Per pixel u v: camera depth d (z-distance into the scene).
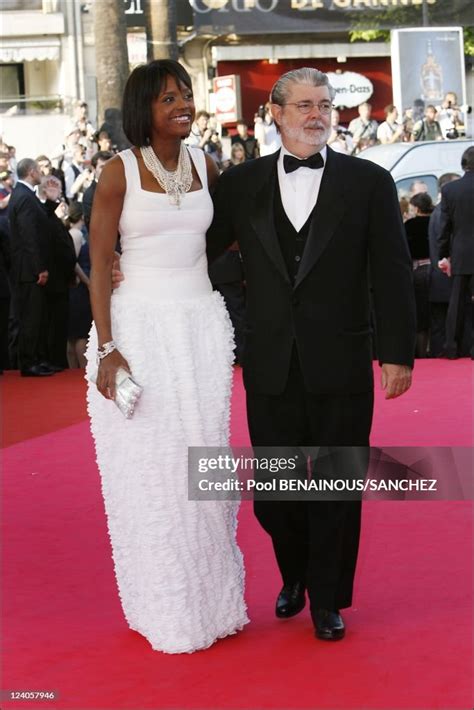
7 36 27.34
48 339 13.76
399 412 10.29
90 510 7.22
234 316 13.28
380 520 6.75
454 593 5.52
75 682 4.62
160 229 4.96
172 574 4.89
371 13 24.39
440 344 14.15
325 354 5.01
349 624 5.17
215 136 21.20
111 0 22.27
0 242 13.83
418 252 14.23
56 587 5.80
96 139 18.94
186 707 4.36
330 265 4.99
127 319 4.96
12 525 6.93
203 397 5.01
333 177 5.00
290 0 24.11
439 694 4.39
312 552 5.08
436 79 24.42
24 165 13.36
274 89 5.02
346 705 4.32
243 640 5.04
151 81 4.88
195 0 23.95
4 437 9.71
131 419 4.93
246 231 5.07
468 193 13.33
